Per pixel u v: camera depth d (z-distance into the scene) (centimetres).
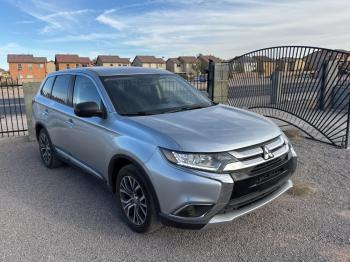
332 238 344
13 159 666
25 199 467
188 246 338
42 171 586
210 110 420
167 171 310
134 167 347
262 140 335
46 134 570
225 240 346
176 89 474
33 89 813
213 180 299
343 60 733
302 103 781
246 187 314
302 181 498
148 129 345
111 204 443
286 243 338
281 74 827
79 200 458
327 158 608
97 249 337
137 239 353
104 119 402
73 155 493
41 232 374
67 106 496
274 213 399
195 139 318
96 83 437
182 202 304
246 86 938
